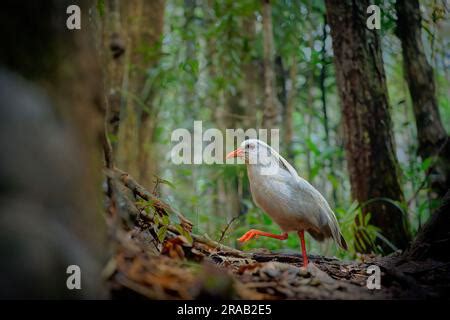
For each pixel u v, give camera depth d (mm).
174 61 8594
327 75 10141
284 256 4863
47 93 2359
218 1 9141
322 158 7824
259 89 11930
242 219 9008
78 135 2506
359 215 6383
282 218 4828
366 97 6789
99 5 4336
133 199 4195
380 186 6715
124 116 8164
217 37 9094
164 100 10578
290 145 10000
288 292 3135
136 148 8391
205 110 11750
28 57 2342
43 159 2178
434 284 3783
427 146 7156
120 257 2807
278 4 9828
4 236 1925
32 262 1953
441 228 4582
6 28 2285
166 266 3041
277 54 10414
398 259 4699
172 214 4383
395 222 6652
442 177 6875
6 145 2066
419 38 7238
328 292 3258
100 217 2611
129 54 8492
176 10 11961
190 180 10312
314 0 9320
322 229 4918
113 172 3455
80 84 2625
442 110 10695
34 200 2084
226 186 9867
